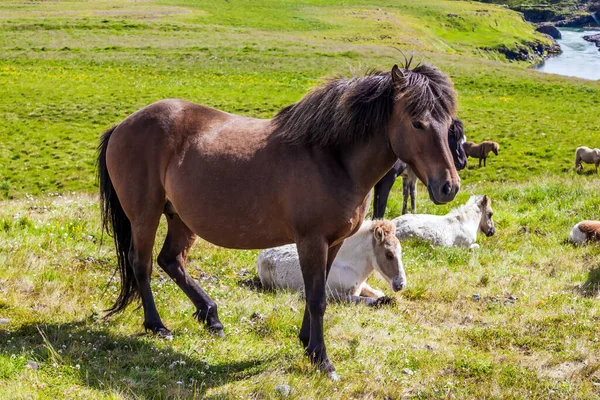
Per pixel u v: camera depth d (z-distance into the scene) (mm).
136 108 38844
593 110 43812
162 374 6242
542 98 47719
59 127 34250
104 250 10703
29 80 44906
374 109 6258
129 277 7684
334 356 7191
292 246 10070
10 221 11531
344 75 6809
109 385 5812
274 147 6609
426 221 13016
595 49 126188
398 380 6648
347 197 6375
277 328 7855
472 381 6770
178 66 52844
